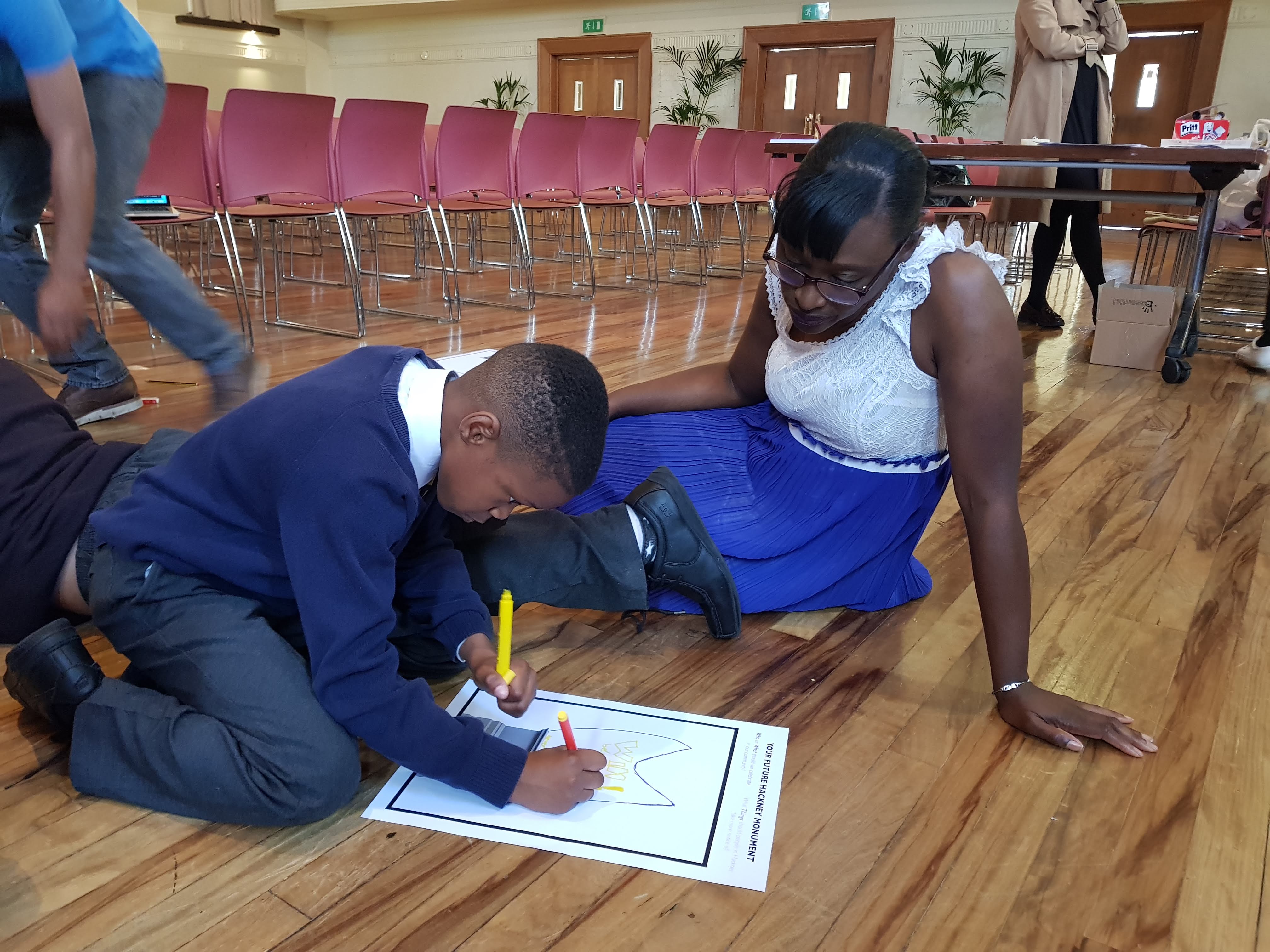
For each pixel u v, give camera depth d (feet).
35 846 3.20
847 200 3.54
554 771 3.37
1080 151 9.85
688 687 4.32
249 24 39.52
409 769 3.54
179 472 3.43
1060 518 6.59
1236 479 7.48
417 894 3.04
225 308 13.58
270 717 3.24
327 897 3.02
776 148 11.95
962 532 6.34
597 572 4.50
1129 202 10.50
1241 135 27.32
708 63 34.32
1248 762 3.89
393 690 3.15
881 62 31.76
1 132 5.73
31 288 6.41
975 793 3.64
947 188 11.12
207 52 38.63
